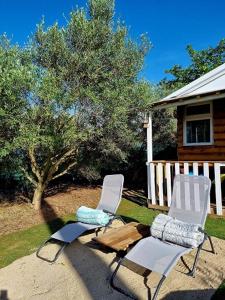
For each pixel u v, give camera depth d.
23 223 7.31
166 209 8.09
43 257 5.18
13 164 8.42
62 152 8.76
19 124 6.60
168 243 4.40
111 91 7.54
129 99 7.98
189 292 3.86
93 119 8.20
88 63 7.52
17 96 6.41
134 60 8.52
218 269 4.40
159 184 8.30
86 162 11.15
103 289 4.07
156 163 8.46
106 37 7.98
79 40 7.60
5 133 6.87
